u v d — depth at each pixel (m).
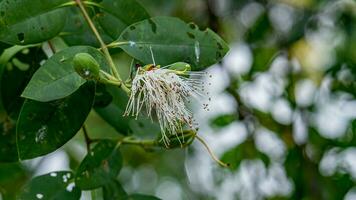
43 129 0.73
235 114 1.16
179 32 0.75
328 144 1.15
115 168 0.81
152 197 0.82
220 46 0.75
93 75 0.70
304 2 1.18
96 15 0.79
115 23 0.79
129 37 0.74
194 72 0.75
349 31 1.18
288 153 1.15
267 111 1.16
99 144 0.80
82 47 0.72
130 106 0.72
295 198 1.14
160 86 0.72
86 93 0.74
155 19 0.75
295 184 1.14
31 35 0.75
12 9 0.74
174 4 1.16
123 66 1.14
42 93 0.69
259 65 1.17
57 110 0.74
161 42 0.75
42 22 0.75
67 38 0.80
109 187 0.81
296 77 1.18
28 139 0.73
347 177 1.14
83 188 0.78
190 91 0.73
